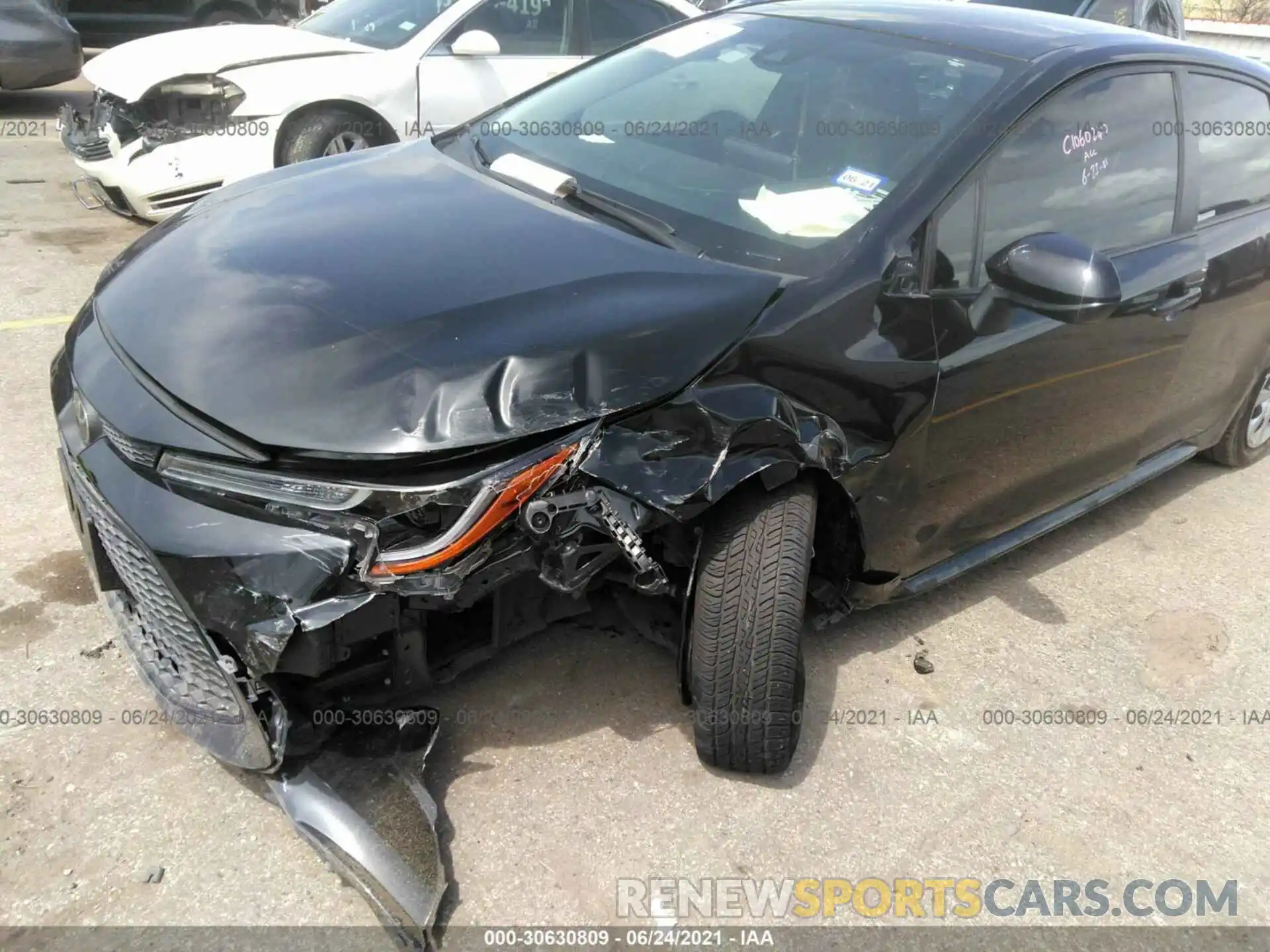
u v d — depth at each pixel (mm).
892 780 2646
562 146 3162
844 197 2709
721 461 2184
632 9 6785
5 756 2387
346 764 2217
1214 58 3684
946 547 3047
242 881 2162
